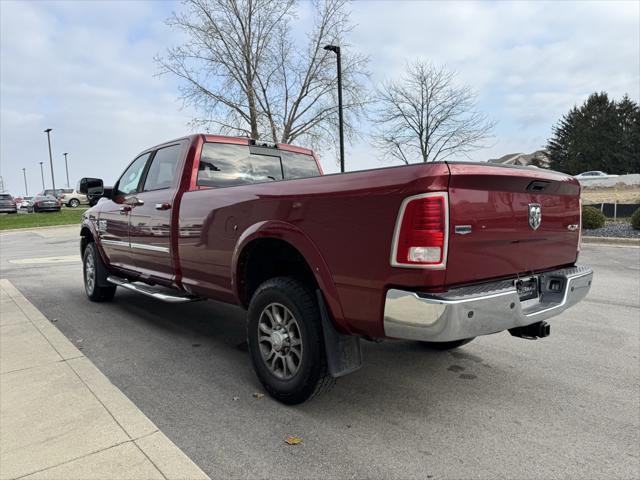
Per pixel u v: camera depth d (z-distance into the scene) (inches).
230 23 954.7
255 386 143.2
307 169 219.6
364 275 107.5
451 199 100.7
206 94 971.9
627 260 408.2
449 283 102.7
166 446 104.9
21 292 280.7
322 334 120.3
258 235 132.2
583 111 2783.0
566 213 140.0
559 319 219.8
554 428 117.7
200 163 177.6
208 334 196.7
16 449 103.3
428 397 135.9
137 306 245.4
